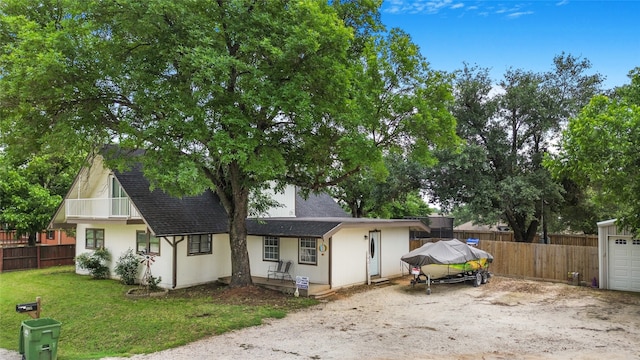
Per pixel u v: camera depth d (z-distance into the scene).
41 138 13.89
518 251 21.45
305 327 12.30
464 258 17.98
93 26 12.92
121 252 21.00
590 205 27.94
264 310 14.26
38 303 10.09
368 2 16.56
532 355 9.67
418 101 15.20
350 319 13.27
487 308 14.77
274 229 19.02
